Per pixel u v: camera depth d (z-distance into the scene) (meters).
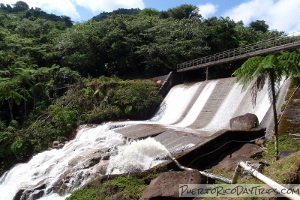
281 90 12.45
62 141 16.75
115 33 29.20
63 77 22.92
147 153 11.05
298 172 5.24
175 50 27.45
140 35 30.73
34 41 29.98
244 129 11.05
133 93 21.69
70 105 20.00
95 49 30.30
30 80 21.44
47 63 27.94
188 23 32.50
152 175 7.93
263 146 9.54
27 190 10.06
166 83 24.16
